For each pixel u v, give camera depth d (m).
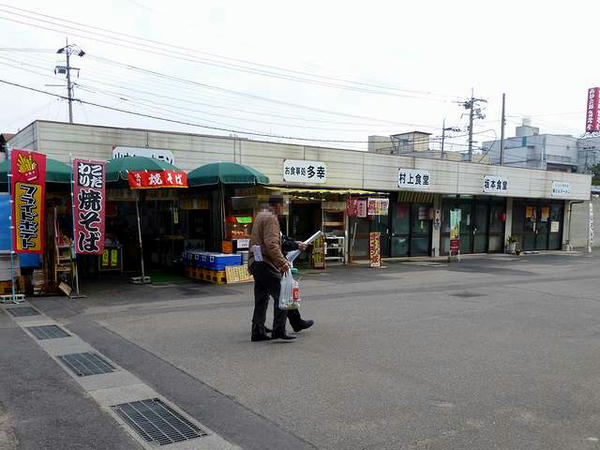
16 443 3.42
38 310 7.81
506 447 3.42
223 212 11.51
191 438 3.53
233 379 4.72
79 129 10.62
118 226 12.66
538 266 16.02
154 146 11.45
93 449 3.35
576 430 3.70
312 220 14.86
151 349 5.70
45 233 9.16
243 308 8.13
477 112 34.56
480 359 5.47
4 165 9.49
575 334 6.71
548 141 42.69
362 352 5.66
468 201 19.80
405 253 17.78
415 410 4.04
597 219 25.42
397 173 15.97
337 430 3.66
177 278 11.53
